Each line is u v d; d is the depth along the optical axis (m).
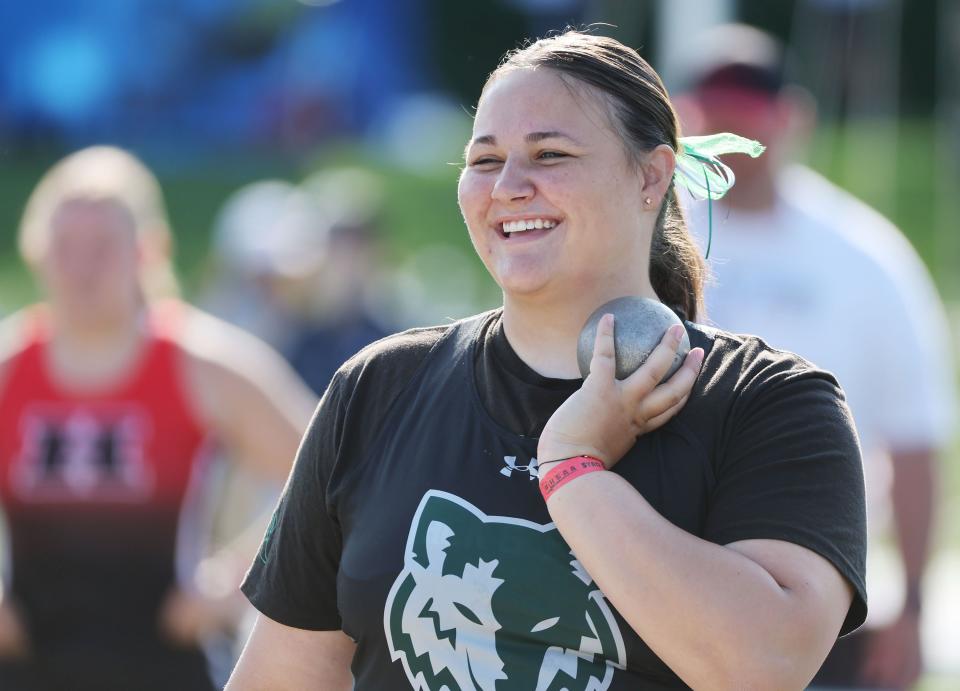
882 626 16.84
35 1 69.31
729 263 16.31
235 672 8.87
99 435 15.01
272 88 72.25
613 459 7.59
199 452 15.22
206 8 70.50
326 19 72.94
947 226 56.78
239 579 15.95
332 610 8.55
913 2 76.00
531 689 7.45
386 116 74.19
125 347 15.11
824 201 16.86
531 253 7.82
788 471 7.47
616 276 8.01
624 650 7.42
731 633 7.00
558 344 8.06
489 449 7.88
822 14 39.09
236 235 28.81
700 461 7.59
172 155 69.88
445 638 7.64
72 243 14.88
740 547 7.34
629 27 35.09
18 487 14.94
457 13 76.69
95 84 70.56
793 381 7.70
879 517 17.88
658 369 7.53
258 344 15.95
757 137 16.16
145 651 15.01
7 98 70.06
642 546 7.13
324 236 23.89
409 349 8.53
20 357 15.10
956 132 57.72
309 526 8.44
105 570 14.95
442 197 62.69
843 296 16.19
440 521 7.77
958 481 32.59
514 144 7.87
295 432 15.59
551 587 7.48
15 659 15.00
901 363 16.30
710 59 16.69
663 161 8.12
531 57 8.05
